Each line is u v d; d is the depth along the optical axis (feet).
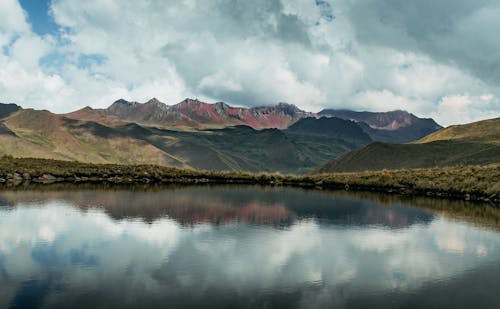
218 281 65.98
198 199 163.73
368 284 65.98
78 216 117.19
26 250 81.41
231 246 86.99
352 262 77.36
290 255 81.05
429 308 57.36
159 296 59.67
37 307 55.21
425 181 218.59
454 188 193.77
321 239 94.79
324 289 63.57
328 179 265.54
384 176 245.45
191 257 78.43
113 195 170.71
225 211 131.85
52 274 67.87
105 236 93.56
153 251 82.02
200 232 99.40
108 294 59.98
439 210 142.41
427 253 83.92
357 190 230.89
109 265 72.90
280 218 120.98
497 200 175.73
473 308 57.52
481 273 71.72
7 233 95.09
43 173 251.80
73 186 212.43
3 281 64.39
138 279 66.13
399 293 62.44
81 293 60.18
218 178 287.07
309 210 138.51
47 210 126.62
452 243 92.68
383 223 115.34
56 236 92.89
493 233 102.99
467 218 125.70
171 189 209.46
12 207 131.64
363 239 95.40
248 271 71.05
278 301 58.75
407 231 104.78
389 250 85.97
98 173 266.57
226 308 56.13
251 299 59.26
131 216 118.52
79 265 72.64
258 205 149.07
